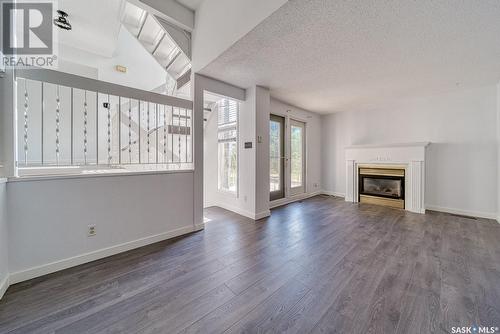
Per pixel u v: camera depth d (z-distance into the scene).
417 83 3.51
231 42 2.33
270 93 4.03
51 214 1.96
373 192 4.77
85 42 4.23
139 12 3.15
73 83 2.12
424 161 3.98
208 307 1.51
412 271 1.97
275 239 2.76
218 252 2.39
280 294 1.65
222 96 3.48
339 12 1.81
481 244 2.56
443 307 1.50
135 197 2.51
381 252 2.37
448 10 1.78
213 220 3.59
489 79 3.33
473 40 2.23
